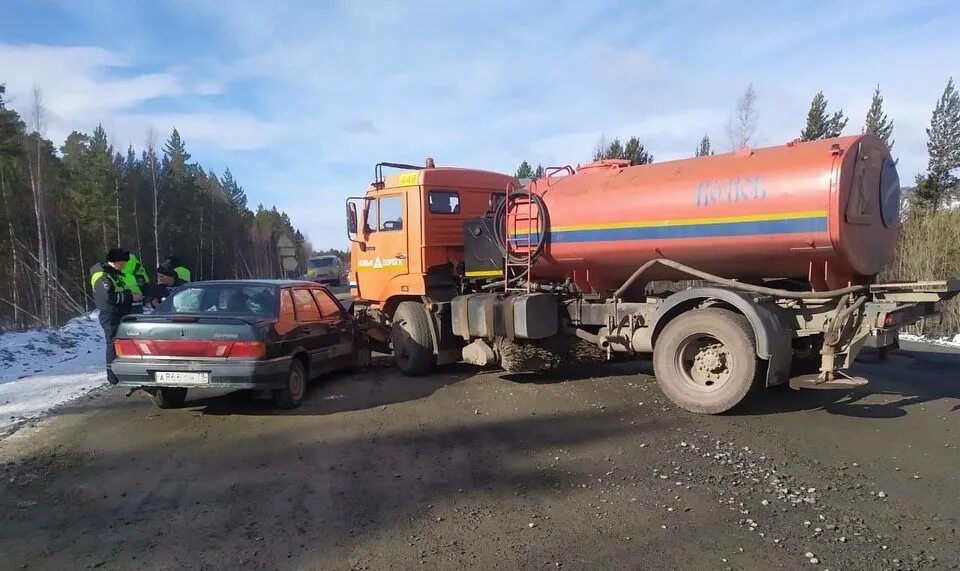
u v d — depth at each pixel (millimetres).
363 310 10359
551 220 7973
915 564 3420
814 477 4758
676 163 7207
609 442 5723
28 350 11609
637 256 7316
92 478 5043
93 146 44344
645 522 4004
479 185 10250
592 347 8242
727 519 4031
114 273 8688
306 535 3934
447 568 3461
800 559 3490
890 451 5340
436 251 9688
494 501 4410
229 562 3594
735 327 6328
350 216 10719
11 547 3828
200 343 6574
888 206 6586
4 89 34406
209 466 5293
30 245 35469
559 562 3498
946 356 10281
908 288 6016
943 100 35156
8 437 6238
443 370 9805
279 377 6801
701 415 6562
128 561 3629
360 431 6250
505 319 8148
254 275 79250
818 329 6379
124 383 6688
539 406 7102
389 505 4387
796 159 6211
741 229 6414
